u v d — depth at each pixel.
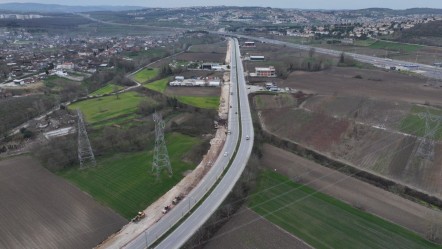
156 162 139.12
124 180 134.62
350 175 134.62
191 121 190.25
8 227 108.56
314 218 109.69
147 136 170.25
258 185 129.00
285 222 107.81
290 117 189.12
